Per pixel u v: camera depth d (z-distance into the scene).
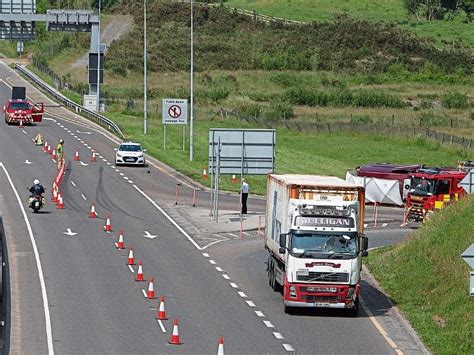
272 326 75.25
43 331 72.06
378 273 95.75
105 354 65.62
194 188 157.25
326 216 79.44
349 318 78.88
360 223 81.62
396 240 117.81
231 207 142.25
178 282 91.25
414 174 131.62
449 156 195.25
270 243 90.38
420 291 86.94
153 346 68.00
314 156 191.62
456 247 90.81
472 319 75.06
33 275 92.19
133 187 155.62
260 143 131.50
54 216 127.31
